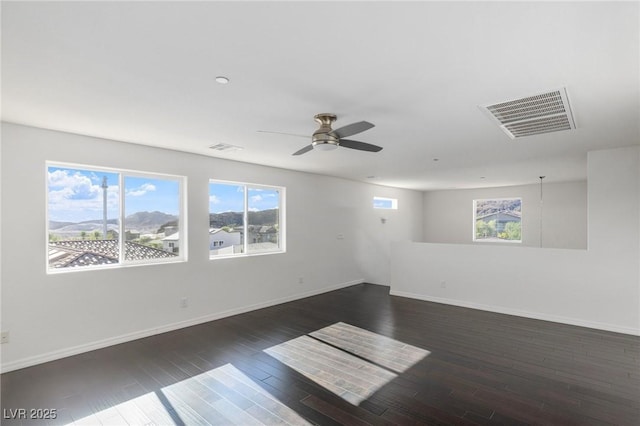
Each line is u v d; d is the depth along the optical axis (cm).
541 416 239
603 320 430
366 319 476
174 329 432
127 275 394
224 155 472
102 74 215
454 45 180
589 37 171
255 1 142
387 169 596
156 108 279
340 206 705
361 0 142
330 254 675
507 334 411
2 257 315
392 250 636
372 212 799
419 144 409
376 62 200
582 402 257
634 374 303
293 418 239
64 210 362
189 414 245
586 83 228
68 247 363
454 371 310
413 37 172
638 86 233
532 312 482
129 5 145
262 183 549
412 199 958
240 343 384
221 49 184
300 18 155
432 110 284
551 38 172
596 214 436
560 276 462
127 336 391
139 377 301
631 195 414
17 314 321
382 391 275
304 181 624
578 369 313
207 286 472
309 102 265
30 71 210
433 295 582
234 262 506
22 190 326
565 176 686
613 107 275
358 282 744
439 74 215
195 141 393
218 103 268
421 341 388
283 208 589
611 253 426
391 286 637
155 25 161
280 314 504
